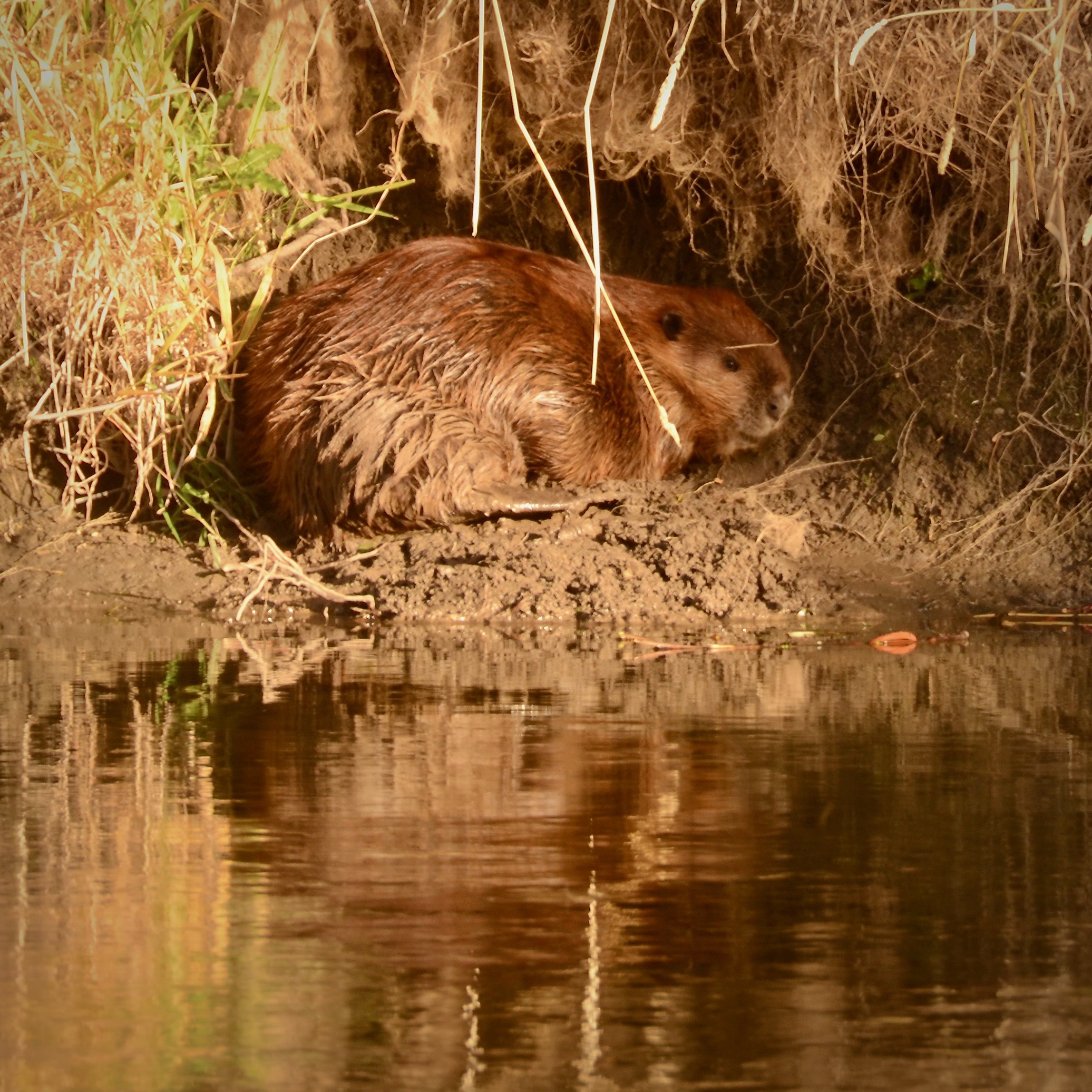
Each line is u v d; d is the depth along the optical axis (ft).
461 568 35.58
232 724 20.99
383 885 13.30
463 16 41.63
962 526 40.42
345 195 39.65
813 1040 10.07
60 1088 9.21
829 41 39.47
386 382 38.32
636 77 42.06
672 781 17.34
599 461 40.91
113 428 40.04
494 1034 10.09
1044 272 42.80
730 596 35.22
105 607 35.29
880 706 22.74
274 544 37.14
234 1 40.78
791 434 44.19
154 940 11.87
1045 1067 9.62
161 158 37.55
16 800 16.42
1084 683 25.23
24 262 36.94
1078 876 13.70
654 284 42.83
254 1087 9.26
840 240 43.68
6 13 36.81
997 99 39.78
